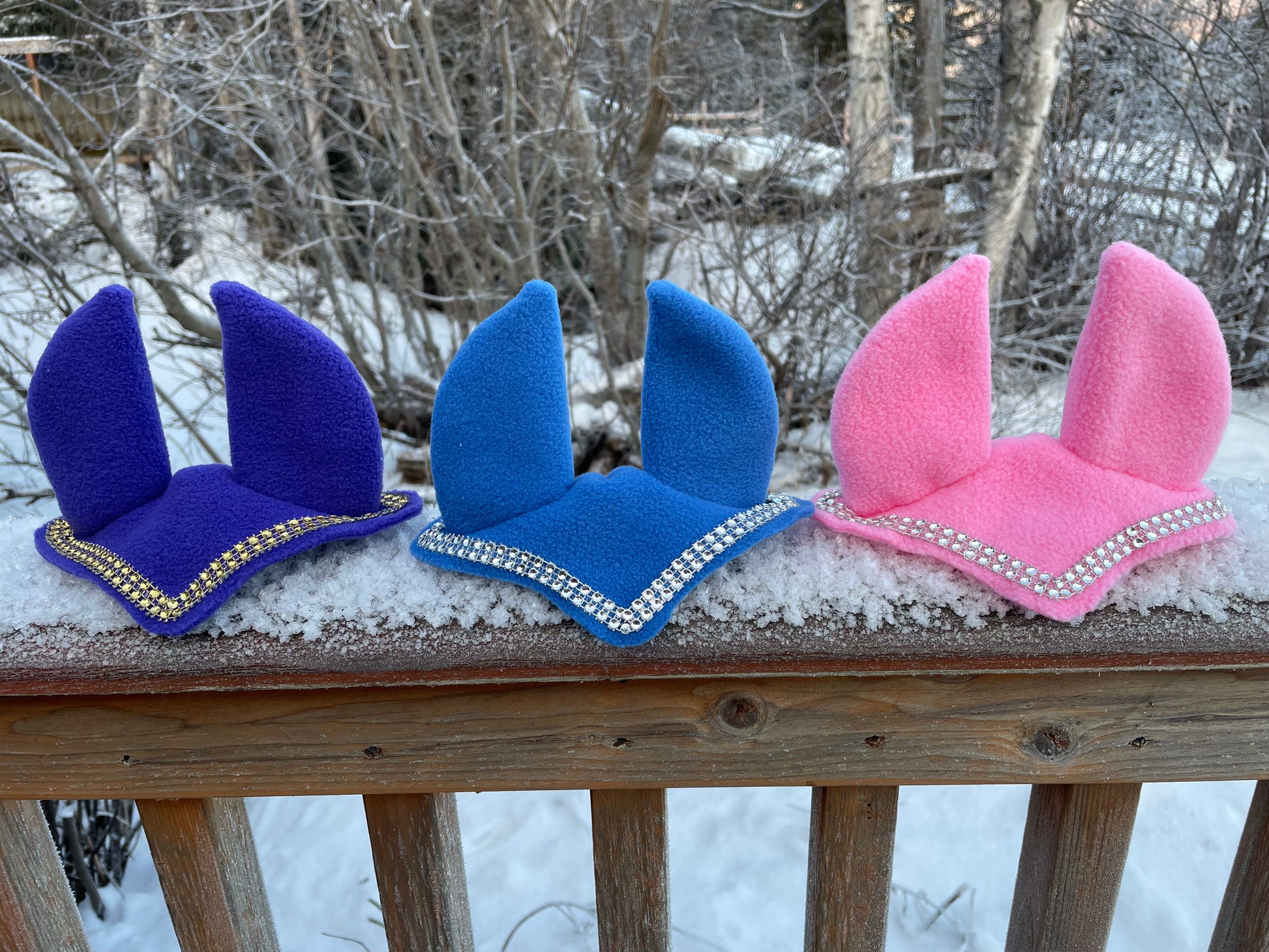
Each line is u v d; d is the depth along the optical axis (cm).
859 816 61
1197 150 395
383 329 303
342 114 333
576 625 49
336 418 52
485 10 257
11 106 347
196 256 339
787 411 287
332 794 58
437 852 63
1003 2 315
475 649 49
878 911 65
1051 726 55
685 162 318
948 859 153
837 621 49
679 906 148
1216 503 51
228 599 50
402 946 67
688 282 340
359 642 49
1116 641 48
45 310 272
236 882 67
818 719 55
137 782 57
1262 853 65
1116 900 64
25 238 273
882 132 274
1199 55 359
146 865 163
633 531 49
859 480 53
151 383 56
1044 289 330
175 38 253
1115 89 427
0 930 64
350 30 252
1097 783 58
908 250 271
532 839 166
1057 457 53
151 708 55
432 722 56
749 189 275
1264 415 340
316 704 55
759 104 327
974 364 51
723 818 170
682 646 49
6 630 51
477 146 303
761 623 49
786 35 394
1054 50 294
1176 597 49
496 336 51
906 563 51
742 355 51
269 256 322
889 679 54
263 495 54
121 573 50
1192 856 148
